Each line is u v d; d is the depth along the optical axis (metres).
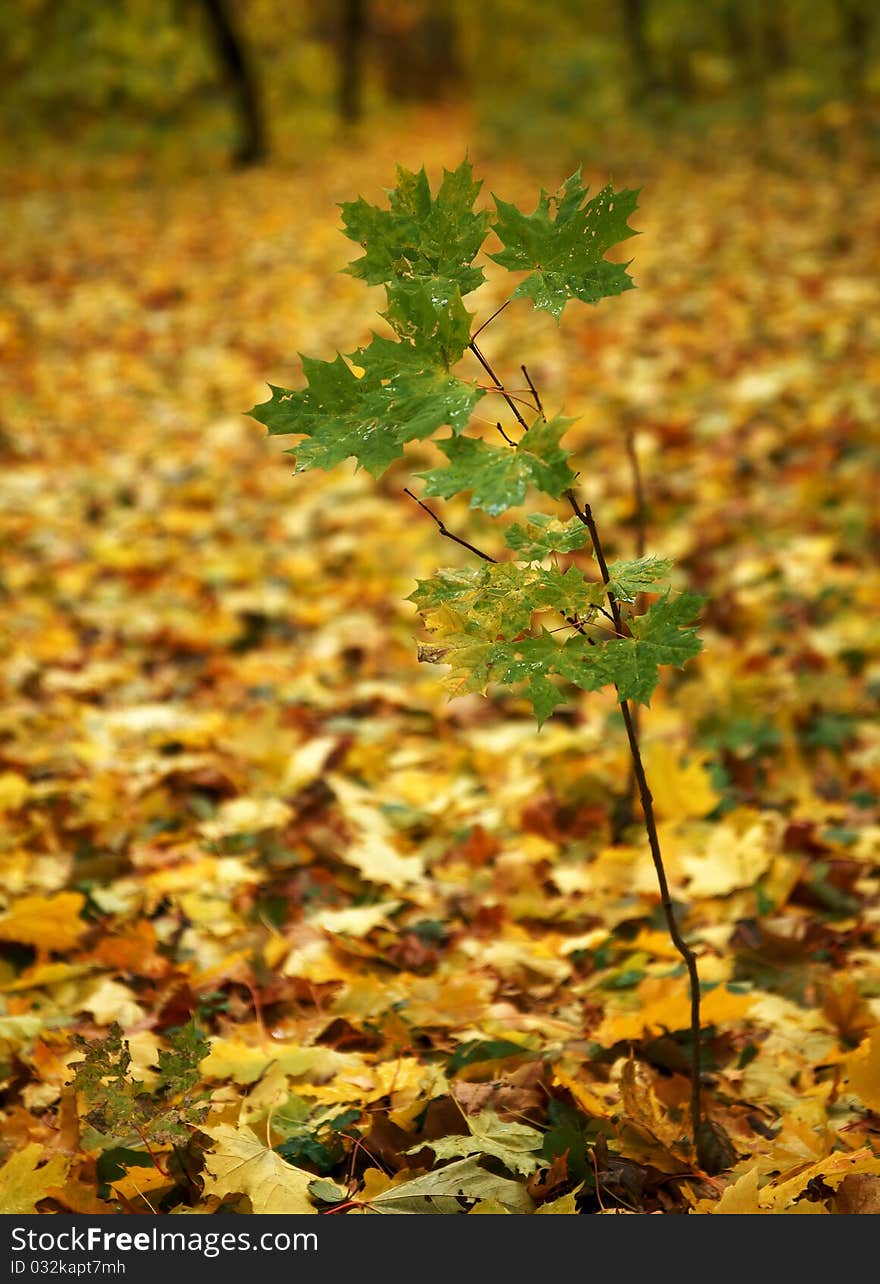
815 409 6.57
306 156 21.66
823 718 3.97
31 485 6.66
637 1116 2.11
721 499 5.80
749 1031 2.53
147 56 20.16
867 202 11.94
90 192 17.67
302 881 3.19
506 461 1.56
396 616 5.11
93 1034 2.53
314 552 5.86
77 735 4.05
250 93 20.16
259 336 9.58
